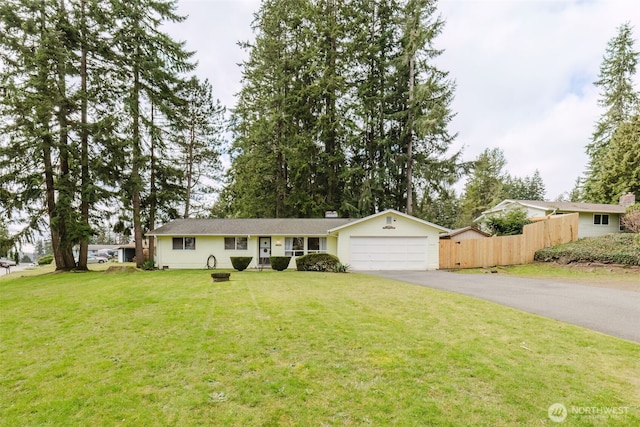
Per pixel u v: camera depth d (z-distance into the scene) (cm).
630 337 519
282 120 2402
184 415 315
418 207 2548
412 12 2362
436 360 431
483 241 1702
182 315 668
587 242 1593
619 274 1258
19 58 1555
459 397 340
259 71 2491
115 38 1730
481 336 523
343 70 2502
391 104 2569
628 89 2775
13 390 371
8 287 1184
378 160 2589
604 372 394
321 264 1627
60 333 570
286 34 2544
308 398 342
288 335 534
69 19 1667
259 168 2434
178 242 1877
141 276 1394
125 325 607
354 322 605
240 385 372
